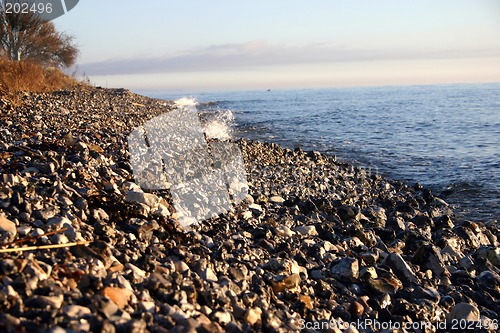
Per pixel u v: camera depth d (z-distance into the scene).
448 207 2.26
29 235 0.82
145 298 0.73
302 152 3.37
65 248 0.80
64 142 1.69
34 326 0.57
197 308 0.75
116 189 1.22
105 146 1.96
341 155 3.80
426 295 1.05
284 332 0.77
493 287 1.22
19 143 1.62
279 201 1.75
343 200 1.90
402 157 3.79
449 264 1.34
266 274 0.98
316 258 1.19
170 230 1.07
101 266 0.78
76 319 0.60
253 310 0.79
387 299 1.02
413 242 1.46
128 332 0.60
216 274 0.93
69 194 1.06
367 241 1.41
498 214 2.15
